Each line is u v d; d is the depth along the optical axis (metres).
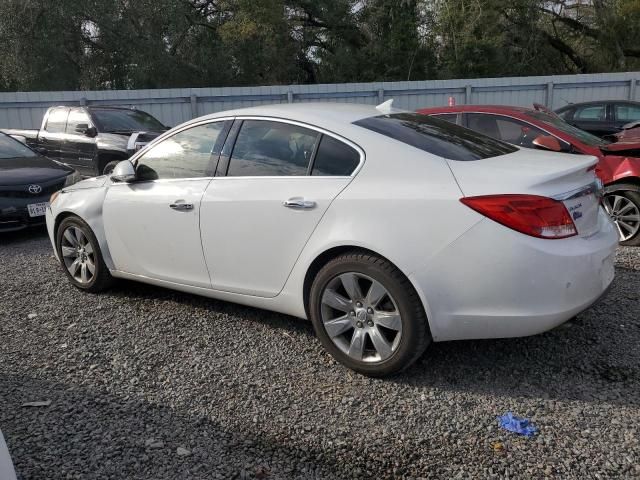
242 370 3.58
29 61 22.53
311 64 28.67
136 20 24.02
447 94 18.03
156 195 4.28
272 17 24.75
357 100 17.67
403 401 3.19
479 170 3.22
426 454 2.74
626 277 5.12
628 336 3.88
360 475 2.61
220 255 3.96
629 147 6.23
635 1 24.95
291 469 2.65
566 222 3.09
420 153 3.36
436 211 3.11
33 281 5.41
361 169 3.42
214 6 26.89
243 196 3.78
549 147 6.43
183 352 3.84
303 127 3.71
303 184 3.57
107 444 2.84
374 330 3.37
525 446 2.76
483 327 3.13
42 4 22.36
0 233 7.82
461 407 3.11
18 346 3.98
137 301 4.79
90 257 4.93
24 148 8.70
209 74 24.84
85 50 24.67
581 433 2.84
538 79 18.20
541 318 3.05
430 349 3.77
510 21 26.56
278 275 3.71
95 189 4.82
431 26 25.97
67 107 11.77
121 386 3.41
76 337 4.11
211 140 4.12
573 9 27.34
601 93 18.56
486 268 3.01
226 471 2.64
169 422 3.04
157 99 16.66
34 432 2.94
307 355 3.76
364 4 26.95
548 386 3.29
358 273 3.33
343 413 3.09
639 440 2.77
